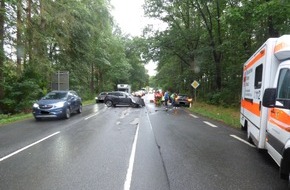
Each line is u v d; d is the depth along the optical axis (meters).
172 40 40.16
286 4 16.72
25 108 26.11
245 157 8.69
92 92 59.69
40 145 10.43
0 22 22.92
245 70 13.04
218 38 35.53
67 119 19.62
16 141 11.27
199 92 47.16
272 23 19.14
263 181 6.48
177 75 53.41
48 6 27.27
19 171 7.19
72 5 33.12
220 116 21.31
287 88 6.03
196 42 40.31
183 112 27.05
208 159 8.42
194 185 6.18
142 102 35.91
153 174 6.94
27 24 24.73
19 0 22.41
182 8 40.38
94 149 9.70
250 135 10.53
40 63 27.33
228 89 34.44
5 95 25.69
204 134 13.16
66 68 39.94
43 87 29.41
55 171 7.18
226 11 20.83
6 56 23.98
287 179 5.70
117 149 9.70
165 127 15.59
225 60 37.12
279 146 6.04
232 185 6.20
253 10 18.08
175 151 9.45
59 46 34.47
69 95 21.62
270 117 7.11
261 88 8.27
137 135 12.68
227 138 12.06
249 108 10.98
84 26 37.03
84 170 7.26
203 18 36.16
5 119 19.05
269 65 7.98
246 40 27.58
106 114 23.92
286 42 7.35
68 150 9.55
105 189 5.94
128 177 6.70
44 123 17.33
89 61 44.19
